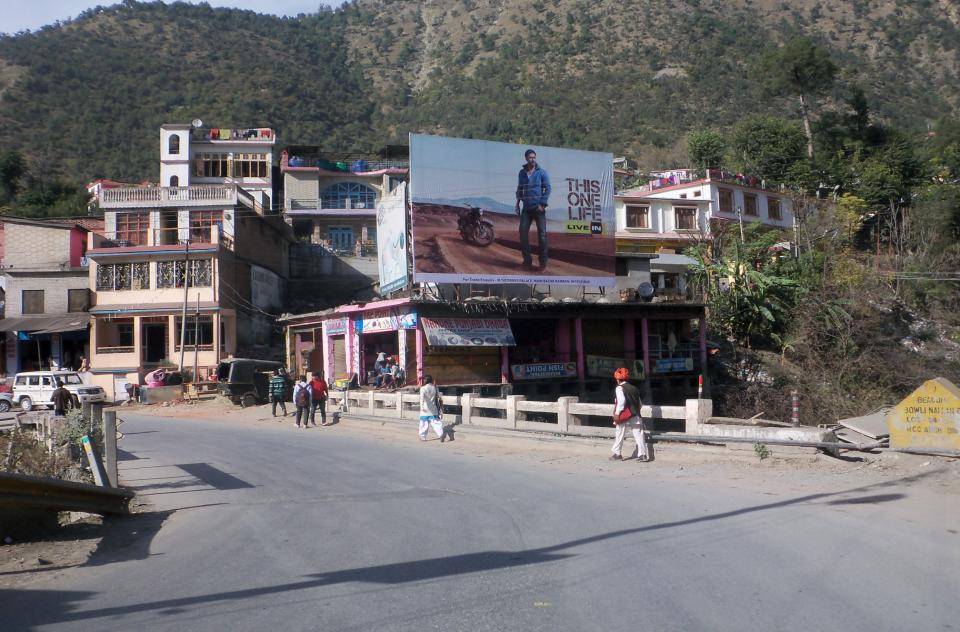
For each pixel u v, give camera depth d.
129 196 46.34
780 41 143.50
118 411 34.25
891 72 128.25
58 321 41.22
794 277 41.22
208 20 171.50
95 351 40.72
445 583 6.42
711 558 6.95
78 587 6.93
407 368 28.62
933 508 8.98
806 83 68.19
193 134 61.75
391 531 8.63
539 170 32.41
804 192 52.16
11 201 68.56
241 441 20.14
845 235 50.09
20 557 8.25
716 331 40.53
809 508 9.16
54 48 130.12
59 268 42.75
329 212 58.16
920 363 37.78
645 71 137.75
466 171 30.70
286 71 151.62
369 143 123.88
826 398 34.62
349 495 11.38
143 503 11.55
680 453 14.30
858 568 6.50
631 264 37.16
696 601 5.70
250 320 45.12
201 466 15.44
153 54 139.88
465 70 167.88
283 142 115.44
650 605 5.64
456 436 19.42
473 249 30.59
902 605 5.53
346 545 8.03
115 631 5.58
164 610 6.06
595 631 5.12
